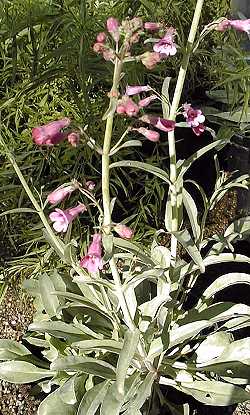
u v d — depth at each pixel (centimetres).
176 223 33
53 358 37
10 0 48
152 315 34
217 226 53
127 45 24
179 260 33
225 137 44
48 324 34
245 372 34
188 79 54
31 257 47
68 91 49
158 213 50
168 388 39
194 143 54
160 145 51
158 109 52
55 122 26
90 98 50
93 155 48
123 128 46
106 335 36
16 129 48
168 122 26
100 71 45
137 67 47
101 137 46
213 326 42
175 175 32
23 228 47
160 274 29
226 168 55
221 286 36
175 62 52
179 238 30
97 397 32
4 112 48
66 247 29
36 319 39
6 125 48
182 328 34
